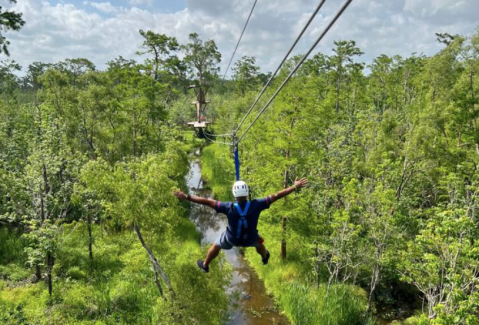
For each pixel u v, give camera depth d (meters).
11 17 23.19
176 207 14.79
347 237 16.19
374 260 16.42
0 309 14.97
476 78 22.34
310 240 20.11
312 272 19.33
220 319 15.14
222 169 41.81
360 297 17.52
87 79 40.28
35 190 18.08
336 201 20.14
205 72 53.53
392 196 15.59
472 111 22.45
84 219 24.30
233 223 5.35
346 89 55.75
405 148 20.67
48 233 16.41
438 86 26.72
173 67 47.84
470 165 18.73
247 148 31.67
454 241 11.23
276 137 21.33
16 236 22.48
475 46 22.05
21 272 19.03
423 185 21.09
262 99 44.03
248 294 19.98
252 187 24.69
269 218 21.52
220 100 79.81
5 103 38.62
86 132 32.06
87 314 15.80
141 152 34.12
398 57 53.84
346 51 51.41
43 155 18.59
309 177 20.59
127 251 21.95
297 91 20.44
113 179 13.77
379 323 16.69
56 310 15.63
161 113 34.66
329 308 15.97
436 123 22.61
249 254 24.80
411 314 17.36
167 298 13.43
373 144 25.11
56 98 34.06
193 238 25.62
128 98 34.03
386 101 53.41
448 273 12.00
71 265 19.94
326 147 25.44
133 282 18.08
